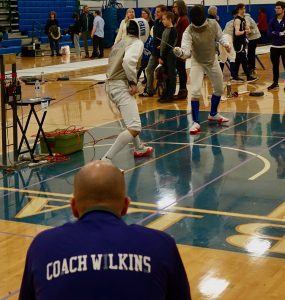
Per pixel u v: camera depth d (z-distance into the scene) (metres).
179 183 6.93
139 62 7.42
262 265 4.63
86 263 2.01
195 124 9.66
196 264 4.66
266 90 14.15
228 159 7.95
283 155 8.07
